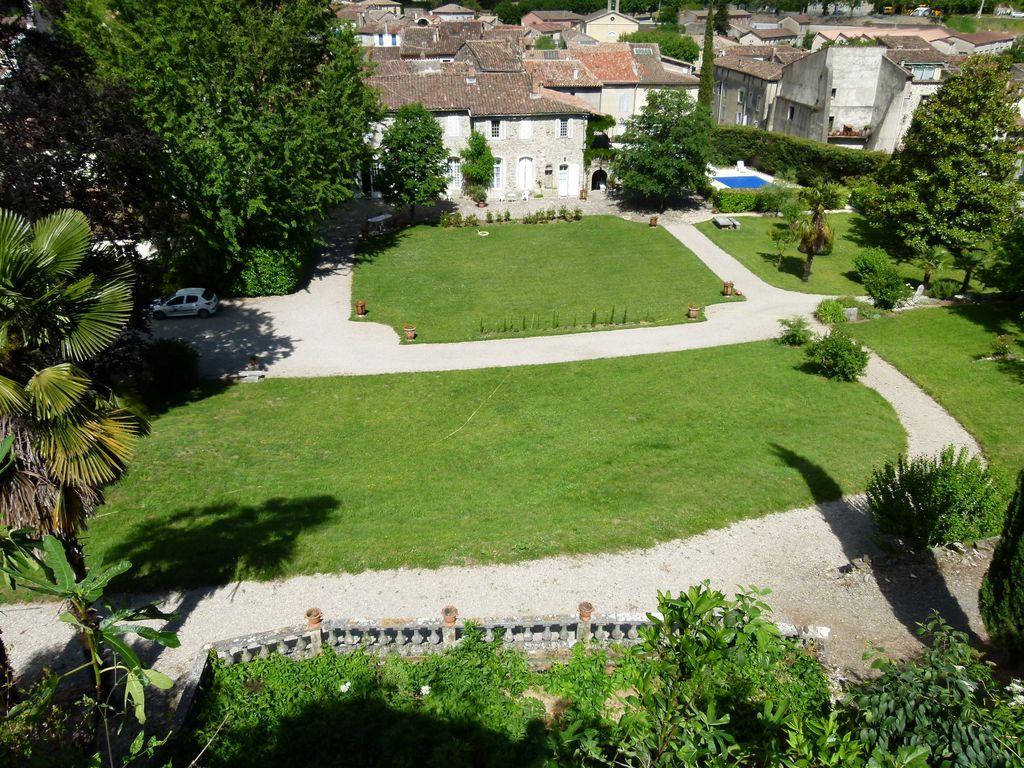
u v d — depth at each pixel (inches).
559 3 5580.7
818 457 860.6
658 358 1188.5
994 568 510.6
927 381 1096.8
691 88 2657.5
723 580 641.0
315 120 1403.8
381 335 1305.4
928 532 642.2
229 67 1352.1
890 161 1759.4
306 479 810.2
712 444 892.0
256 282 1462.8
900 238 1820.9
